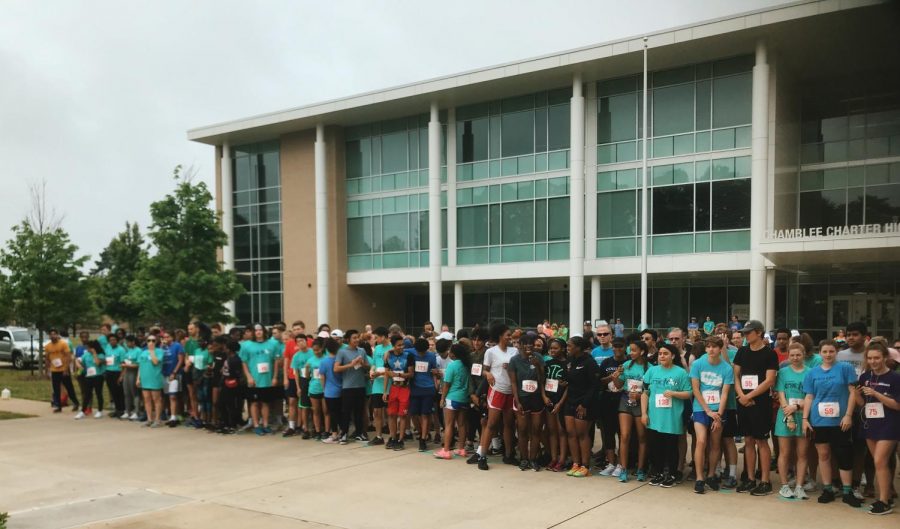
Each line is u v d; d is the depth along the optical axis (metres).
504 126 29.86
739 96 24.44
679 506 7.73
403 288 37.25
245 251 37.69
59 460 10.78
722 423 8.41
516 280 30.86
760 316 23.27
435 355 11.77
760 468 8.39
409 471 9.72
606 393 9.38
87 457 11.01
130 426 14.55
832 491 7.81
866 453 8.14
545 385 9.73
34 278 25.44
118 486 8.98
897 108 25.39
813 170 26.72
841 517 7.21
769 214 23.34
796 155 26.66
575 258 26.84
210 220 26.30
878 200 25.42
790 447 8.13
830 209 26.36
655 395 8.62
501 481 9.06
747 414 8.28
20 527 7.17
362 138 34.28
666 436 8.68
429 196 31.09
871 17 21.27
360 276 34.00
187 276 25.19
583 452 9.37
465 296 33.19
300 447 11.76
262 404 13.38
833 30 22.42
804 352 8.32
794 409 7.96
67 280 26.22
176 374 14.38
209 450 11.54
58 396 17.03
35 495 8.52
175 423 14.45
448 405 10.55
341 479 9.25
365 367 12.38
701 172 25.06
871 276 25.02
